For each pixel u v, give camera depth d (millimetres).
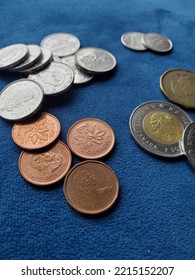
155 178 92
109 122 106
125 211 84
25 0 158
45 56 118
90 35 143
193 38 149
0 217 80
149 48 137
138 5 167
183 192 90
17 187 86
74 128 98
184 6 172
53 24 146
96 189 84
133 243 79
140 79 123
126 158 96
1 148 95
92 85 118
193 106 110
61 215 82
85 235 79
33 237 78
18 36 137
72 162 91
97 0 167
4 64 113
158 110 105
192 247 80
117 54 134
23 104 101
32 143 92
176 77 121
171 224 83
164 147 96
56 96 110
